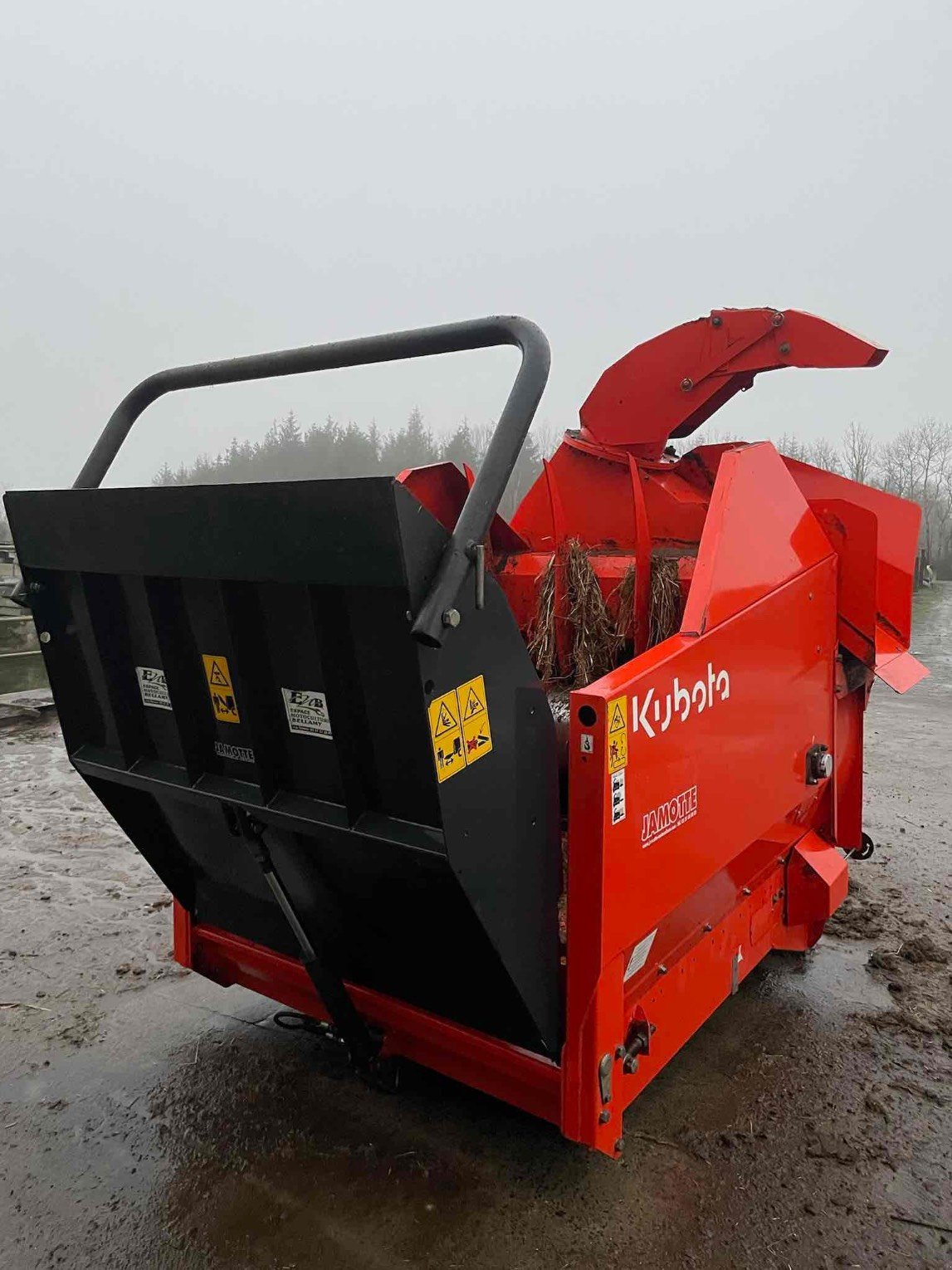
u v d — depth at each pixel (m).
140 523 2.02
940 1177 2.42
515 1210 2.28
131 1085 2.83
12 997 3.40
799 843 3.33
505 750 1.92
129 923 4.05
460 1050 2.32
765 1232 2.22
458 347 2.07
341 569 1.71
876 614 3.11
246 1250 2.16
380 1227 2.23
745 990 3.44
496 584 1.87
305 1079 2.85
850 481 3.48
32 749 7.22
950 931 3.98
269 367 2.34
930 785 6.29
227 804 2.22
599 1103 2.05
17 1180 2.41
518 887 2.00
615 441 3.71
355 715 1.96
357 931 2.40
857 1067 2.93
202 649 2.17
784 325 3.30
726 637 2.41
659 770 2.13
